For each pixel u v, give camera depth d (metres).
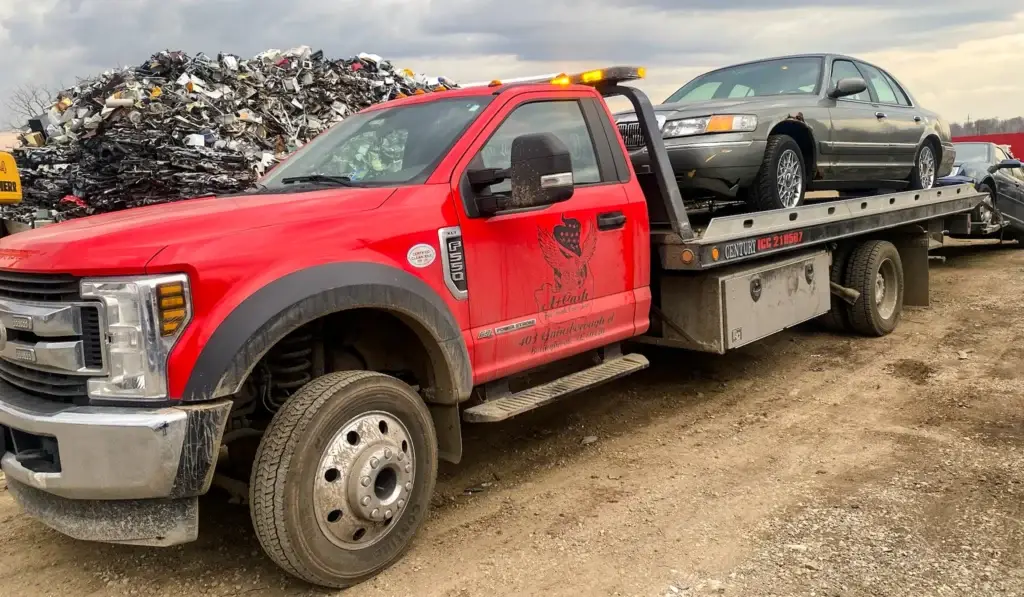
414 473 3.40
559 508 3.96
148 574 3.39
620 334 4.69
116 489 2.76
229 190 12.77
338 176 4.01
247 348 2.83
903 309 8.79
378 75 19.42
